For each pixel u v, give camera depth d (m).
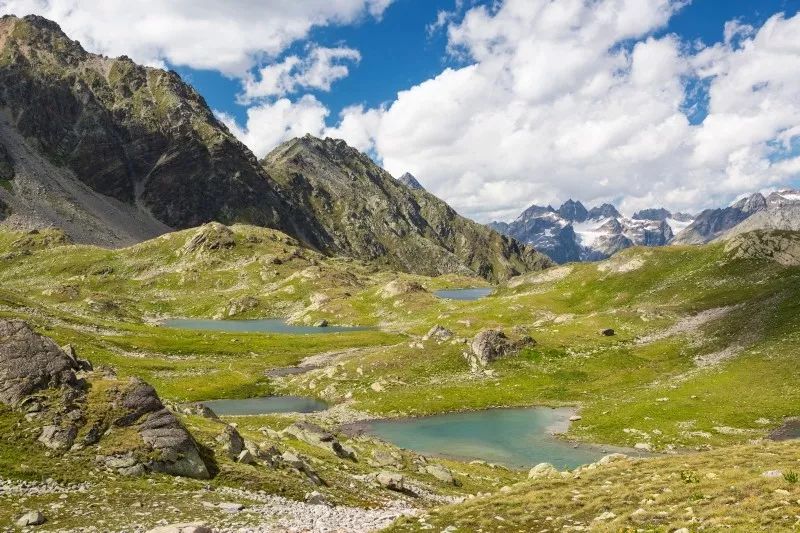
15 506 26.19
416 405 100.12
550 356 124.00
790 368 94.00
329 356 150.75
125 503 28.50
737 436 73.62
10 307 135.50
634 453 72.75
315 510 32.72
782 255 181.00
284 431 65.50
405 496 46.28
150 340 146.00
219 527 26.14
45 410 34.34
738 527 20.50
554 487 33.06
